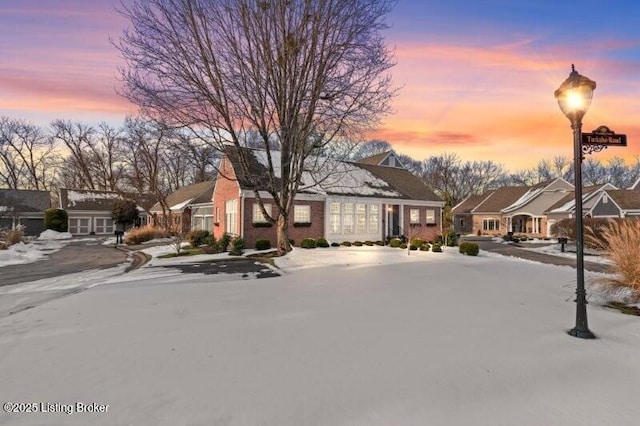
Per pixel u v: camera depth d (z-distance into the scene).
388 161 29.14
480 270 9.89
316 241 18.11
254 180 14.95
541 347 3.96
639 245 6.60
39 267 13.49
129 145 43.75
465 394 2.88
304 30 12.52
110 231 40.34
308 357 3.66
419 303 6.01
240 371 3.33
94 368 3.44
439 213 25.38
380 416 2.55
